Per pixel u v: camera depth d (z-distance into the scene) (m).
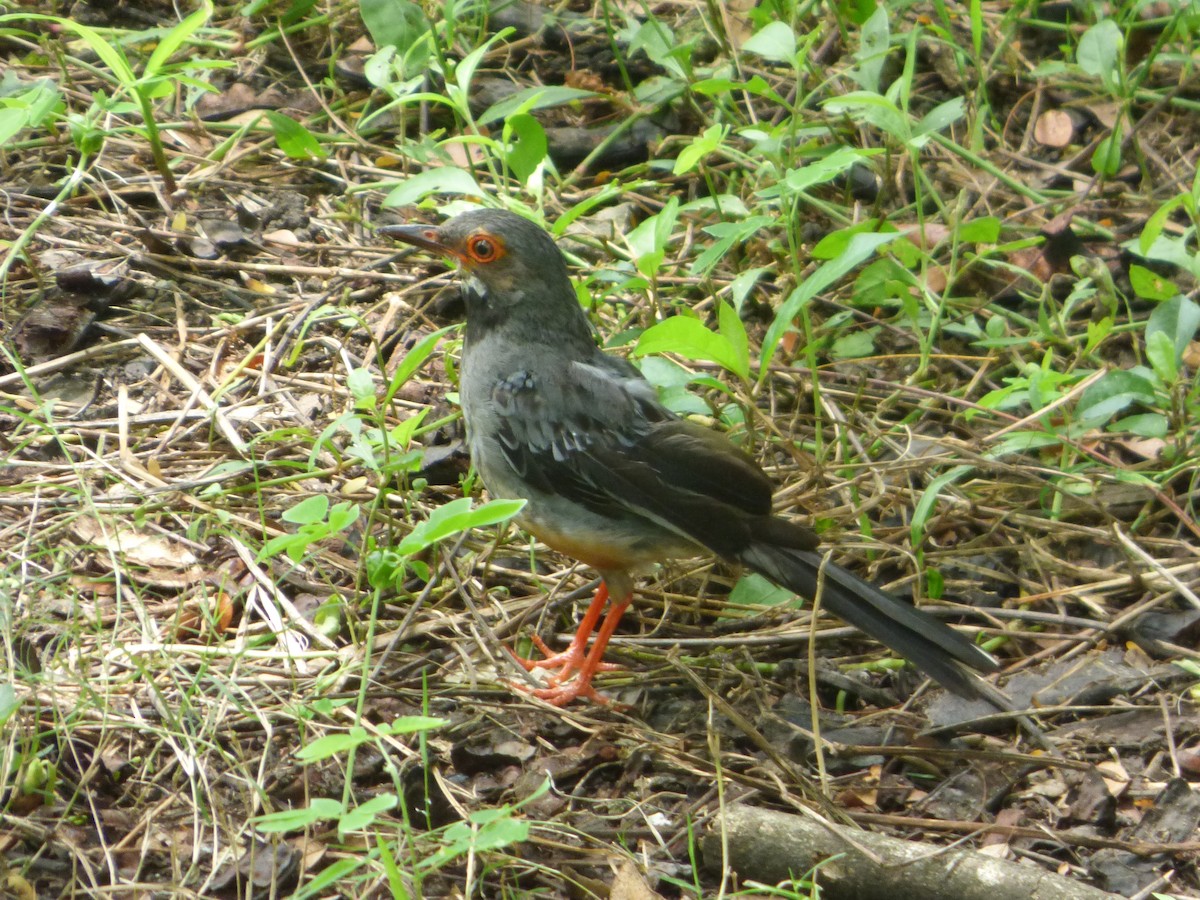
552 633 10.20
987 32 15.86
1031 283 13.37
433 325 12.59
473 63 12.95
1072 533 10.84
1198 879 7.99
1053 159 14.91
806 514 10.90
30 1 16.05
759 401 12.02
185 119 14.86
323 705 7.71
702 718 9.35
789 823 7.86
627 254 12.87
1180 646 9.94
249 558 10.03
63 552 9.86
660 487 9.10
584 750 8.96
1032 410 11.91
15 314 12.26
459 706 9.19
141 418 11.30
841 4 14.92
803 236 13.81
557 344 9.62
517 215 9.66
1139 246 11.13
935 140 13.68
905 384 11.80
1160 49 14.62
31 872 7.66
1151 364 11.74
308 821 6.30
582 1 16.80
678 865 8.01
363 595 9.96
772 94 12.42
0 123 10.95
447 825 8.25
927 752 8.84
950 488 11.09
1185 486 11.33
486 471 9.72
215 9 16.19
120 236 13.22
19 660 8.91
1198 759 8.83
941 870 7.58
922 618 8.80
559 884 7.83
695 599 10.37
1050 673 9.72
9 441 11.01
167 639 9.26
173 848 7.82
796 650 10.06
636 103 15.01
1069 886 7.43
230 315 12.46
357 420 9.87
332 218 13.84
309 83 15.21
